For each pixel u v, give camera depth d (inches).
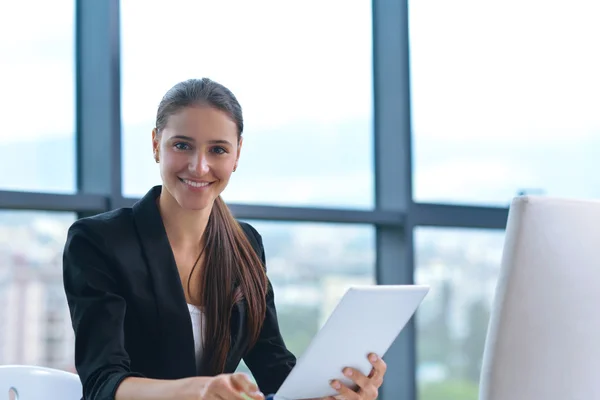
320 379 64.7
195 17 124.1
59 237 113.5
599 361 59.1
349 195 139.1
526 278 56.7
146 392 58.9
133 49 118.6
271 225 129.4
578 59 159.2
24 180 111.6
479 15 149.9
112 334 66.1
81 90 116.4
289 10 133.3
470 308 147.8
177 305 72.1
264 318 79.0
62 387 77.2
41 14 113.6
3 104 110.3
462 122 147.7
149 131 119.5
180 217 74.2
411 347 139.9
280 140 131.8
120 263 70.5
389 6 142.3
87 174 115.7
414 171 143.1
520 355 57.5
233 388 54.2
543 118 155.2
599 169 160.6
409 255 138.2
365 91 141.6
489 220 147.4
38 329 112.4
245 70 128.7
